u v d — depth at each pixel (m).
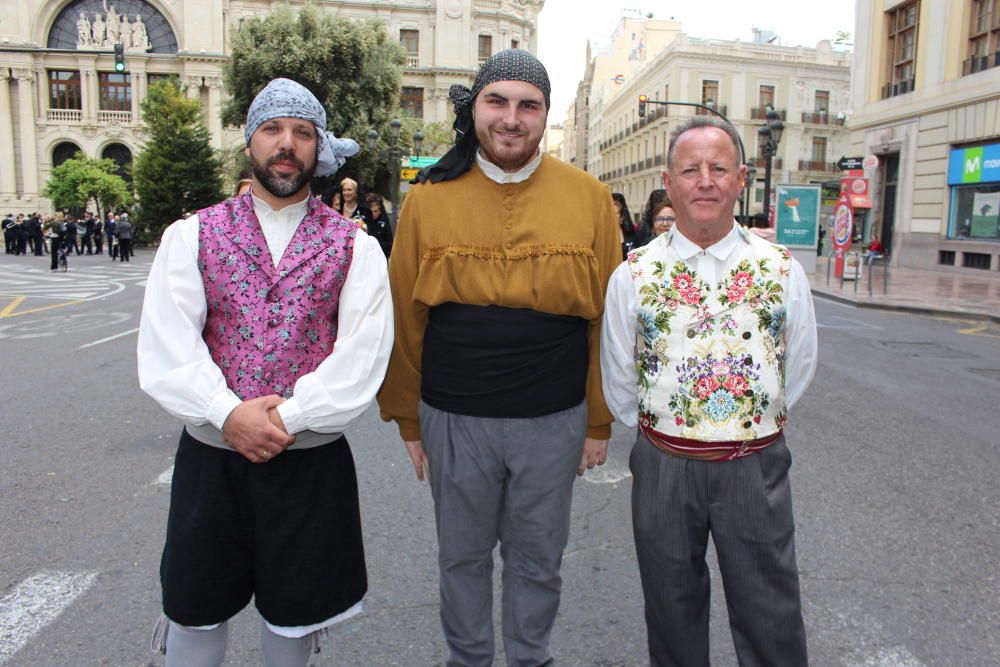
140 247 40.88
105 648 2.73
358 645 2.79
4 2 48.31
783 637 2.18
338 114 34.75
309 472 2.06
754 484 2.14
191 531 2.01
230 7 50.22
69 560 3.42
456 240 2.28
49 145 49.75
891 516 4.04
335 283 2.09
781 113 51.12
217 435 2.02
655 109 54.97
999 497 4.35
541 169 2.35
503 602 2.47
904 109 25.17
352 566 2.17
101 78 50.31
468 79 51.75
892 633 2.88
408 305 2.39
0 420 5.76
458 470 2.34
